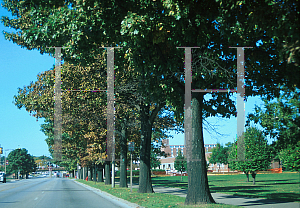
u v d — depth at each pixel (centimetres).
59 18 1369
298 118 1516
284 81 1484
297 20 905
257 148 3578
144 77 1591
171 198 1797
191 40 1397
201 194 1426
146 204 1561
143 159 2342
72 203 1839
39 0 1402
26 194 2691
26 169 17638
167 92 1532
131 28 1238
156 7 1352
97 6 1380
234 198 1791
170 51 1477
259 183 3706
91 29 1391
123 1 1383
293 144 1595
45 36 1467
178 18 1201
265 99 1611
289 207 1323
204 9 1291
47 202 1906
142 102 2334
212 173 10581
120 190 2730
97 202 1906
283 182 3769
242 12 1127
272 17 1015
